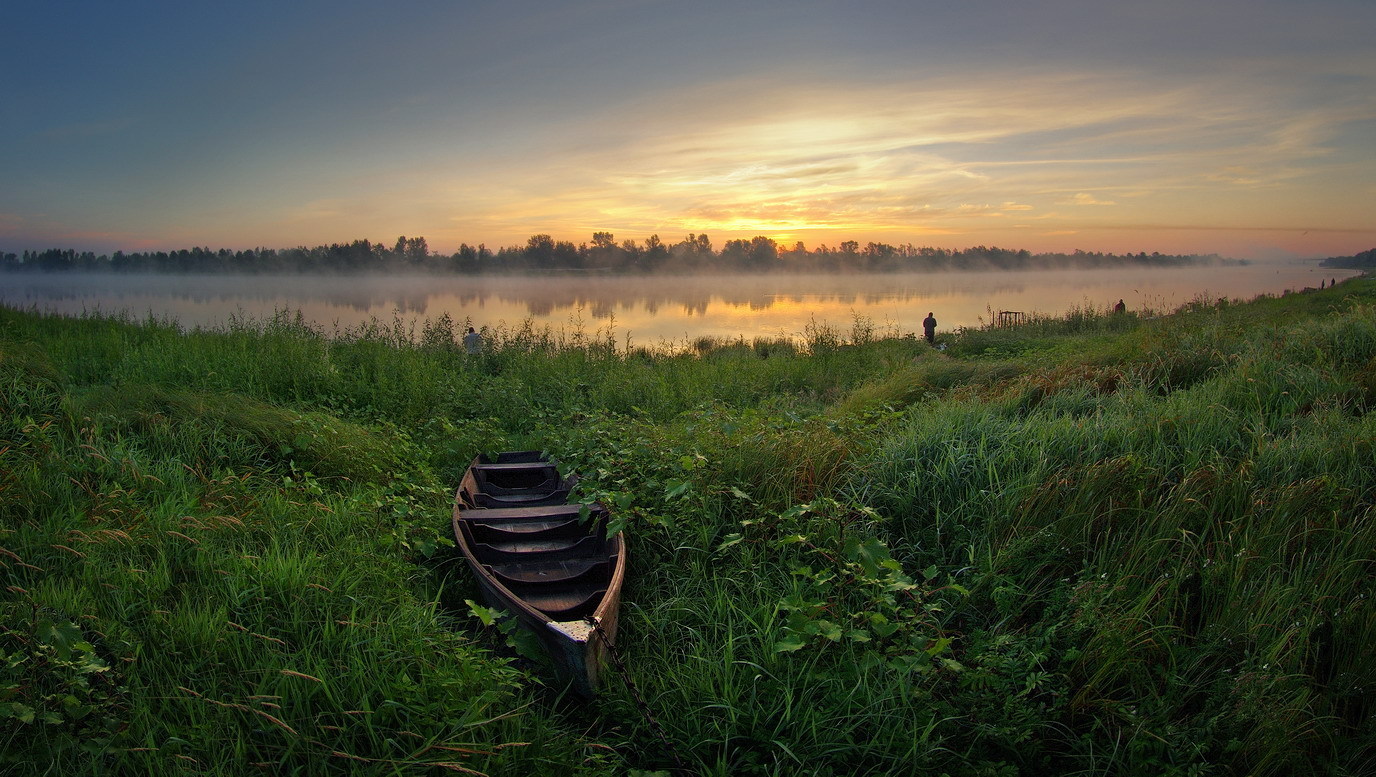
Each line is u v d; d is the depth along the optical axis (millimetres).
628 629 4695
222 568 4395
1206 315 19000
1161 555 4406
